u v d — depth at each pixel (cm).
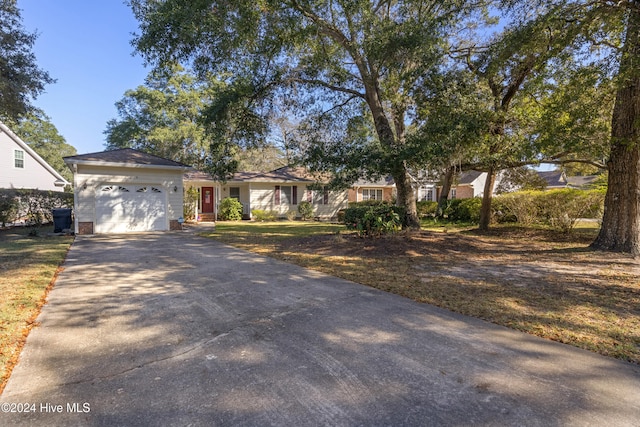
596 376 279
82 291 533
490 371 288
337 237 1011
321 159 1019
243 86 1066
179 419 226
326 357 314
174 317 419
